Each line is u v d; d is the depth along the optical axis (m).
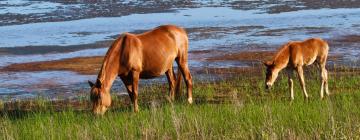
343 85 18.11
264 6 42.38
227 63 23.86
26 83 21.53
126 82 15.14
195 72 22.25
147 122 12.17
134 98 14.94
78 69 23.70
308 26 33.31
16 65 24.77
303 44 16.31
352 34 30.05
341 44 27.45
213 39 29.95
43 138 11.88
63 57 26.30
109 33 32.69
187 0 45.19
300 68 16.25
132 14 39.50
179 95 16.30
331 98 15.41
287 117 12.38
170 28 15.92
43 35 32.28
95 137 11.63
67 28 34.47
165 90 18.77
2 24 36.28
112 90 19.58
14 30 34.12
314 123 11.73
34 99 18.56
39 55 26.95
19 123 13.75
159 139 11.30
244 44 28.17
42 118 13.82
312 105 13.76
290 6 41.91
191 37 30.83
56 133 12.12
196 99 17.27
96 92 13.59
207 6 42.81
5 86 21.12
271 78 16.22
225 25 34.53
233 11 40.41
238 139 10.99
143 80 20.66
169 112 13.51
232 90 18.34
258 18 37.09
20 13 39.78
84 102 17.83
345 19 35.41
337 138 10.53
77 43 29.81
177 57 16.12
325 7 40.97
